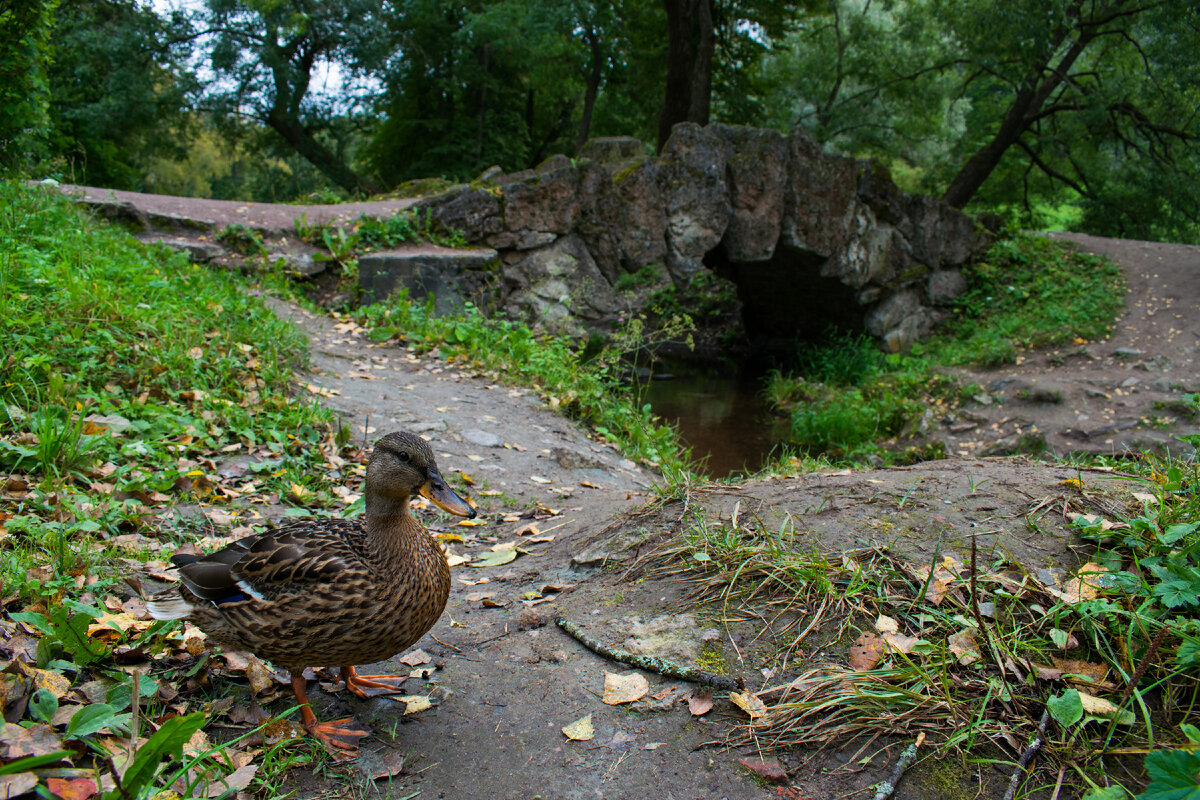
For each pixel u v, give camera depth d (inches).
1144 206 1009.5
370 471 102.7
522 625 136.9
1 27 352.5
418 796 97.0
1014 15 796.6
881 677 108.0
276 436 223.5
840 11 1272.1
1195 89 845.2
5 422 190.4
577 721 108.7
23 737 88.3
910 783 93.2
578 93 1364.4
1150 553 121.7
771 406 579.2
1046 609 116.9
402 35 1197.7
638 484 268.1
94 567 138.8
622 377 578.2
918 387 562.6
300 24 1113.4
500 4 1060.5
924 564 129.7
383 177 1397.6
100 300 257.6
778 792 93.3
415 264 478.3
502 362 374.3
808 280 702.5
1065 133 974.4
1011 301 729.0
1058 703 95.7
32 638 113.3
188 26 1149.7
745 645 119.3
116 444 195.9
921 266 730.8
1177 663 101.2
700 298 647.1
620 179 600.1
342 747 105.0
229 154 1448.1
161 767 94.7
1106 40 912.3
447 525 196.5
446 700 116.6
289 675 121.4
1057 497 146.4
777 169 637.9
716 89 1115.3
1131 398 487.5
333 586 97.3
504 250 566.6
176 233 452.1
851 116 1327.5
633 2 1051.3
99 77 1125.7
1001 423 494.6
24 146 383.6
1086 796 85.7
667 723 106.7
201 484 188.7
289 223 497.0
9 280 253.9
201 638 122.1
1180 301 636.7
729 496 167.9
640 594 138.6
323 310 431.8
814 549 136.9
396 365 354.3
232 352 272.1
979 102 1096.8
